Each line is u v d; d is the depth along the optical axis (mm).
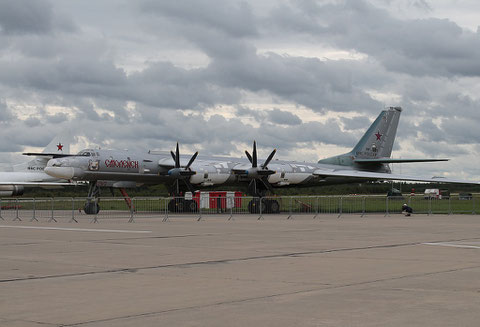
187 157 45188
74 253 14953
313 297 8711
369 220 31406
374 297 8680
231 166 44094
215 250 15617
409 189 95938
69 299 8703
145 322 7168
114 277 10898
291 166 45406
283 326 6883
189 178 42406
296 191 80062
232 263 12898
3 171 63375
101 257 14070
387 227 25172
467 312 7590
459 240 18562
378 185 85812
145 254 14711
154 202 40469
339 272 11359
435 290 9258
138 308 8016
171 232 22266
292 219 32750
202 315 7523
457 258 13641
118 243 17703
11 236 20359
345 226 25922
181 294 9070
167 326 6945
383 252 15008
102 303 8383
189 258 13852
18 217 34062
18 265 12617
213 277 10820
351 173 45812
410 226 25891
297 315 7465
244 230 23359
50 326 7012
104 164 40219
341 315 7445
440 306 7984
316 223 28391
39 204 47312
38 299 8711
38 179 62094
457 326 6820
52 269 11992
